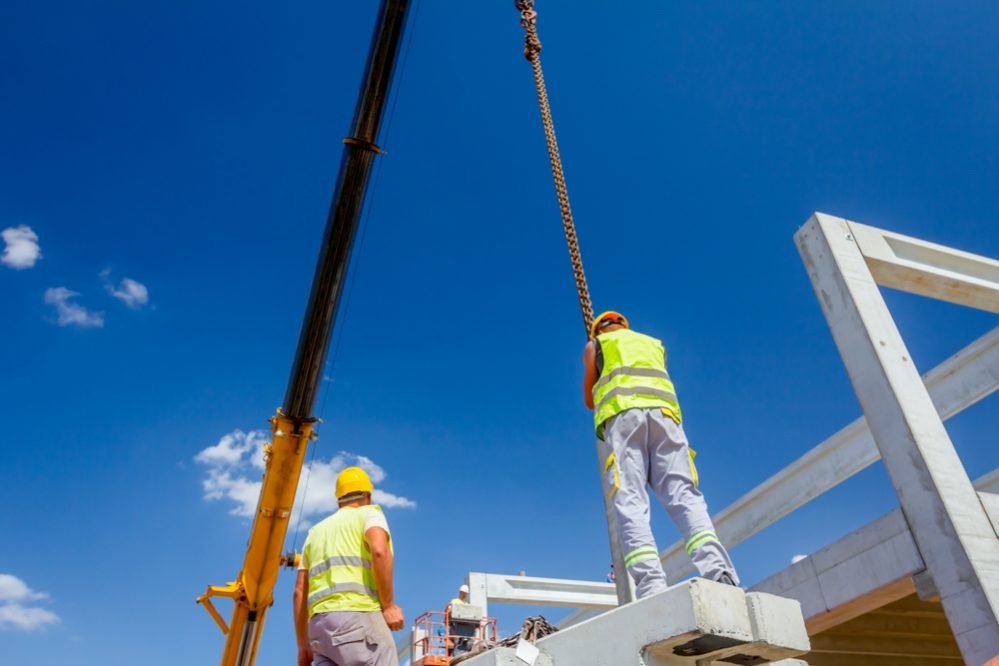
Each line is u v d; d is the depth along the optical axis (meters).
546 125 7.71
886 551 9.36
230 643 13.49
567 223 6.86
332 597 4.23
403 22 10.94
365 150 11.38
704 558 4.32
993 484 11.66
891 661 11.59
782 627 3.92
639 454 4.76
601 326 5.52
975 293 11.66
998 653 7.90
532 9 8.36
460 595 14.47
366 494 4.76
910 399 9.61
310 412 13.00
